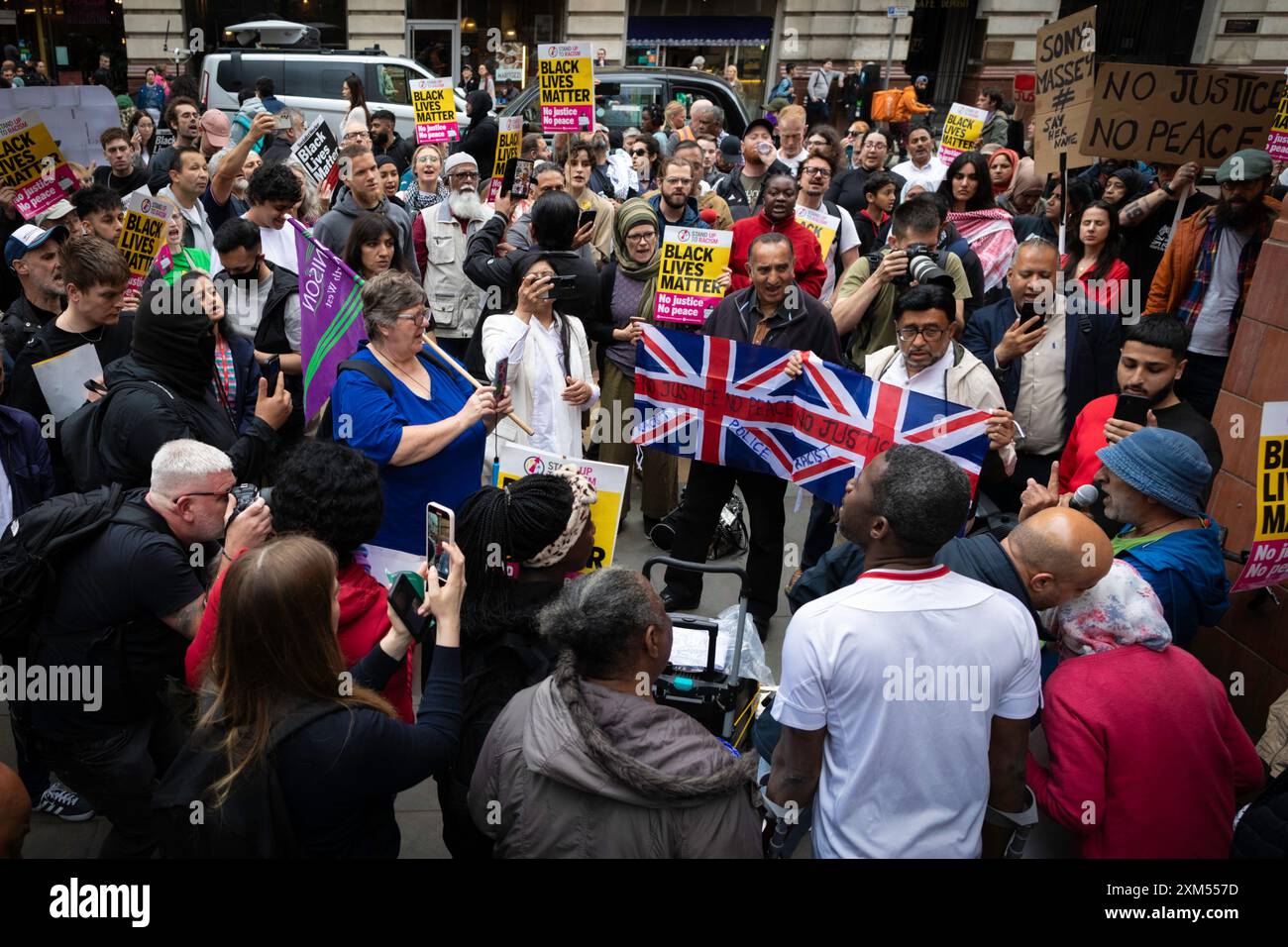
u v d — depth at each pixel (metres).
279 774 1.79
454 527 2.22
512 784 1.78
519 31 19.22
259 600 1.76
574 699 1.74
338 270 3.54
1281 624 3.48
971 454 3.45
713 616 4.39
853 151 11.53
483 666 2.24
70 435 2.98
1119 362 3.58
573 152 6.27
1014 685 2.00
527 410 3.89
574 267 4.71
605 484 3.20
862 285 4.55
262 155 8.47
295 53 13.22
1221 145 5.24
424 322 3.15
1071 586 2.16
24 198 4.89
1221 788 2.16
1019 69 20.61
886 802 1.96
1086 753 2.09
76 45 21.20
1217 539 2.62
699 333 4.37
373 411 3.00
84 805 3.09
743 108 12.95
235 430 3.51
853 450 3.69
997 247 5.92
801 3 19.86
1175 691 2.12
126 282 3.43
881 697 1.92
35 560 2.33
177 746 2.63
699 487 4.20
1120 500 2.63
